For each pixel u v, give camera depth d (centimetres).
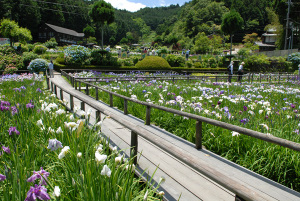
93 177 188
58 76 1825
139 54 4056
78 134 272
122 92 828
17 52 2567
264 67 3028
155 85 1020
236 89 971
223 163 329
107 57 2395
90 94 1010
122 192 173
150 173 293
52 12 7325
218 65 3053
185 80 1466
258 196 151
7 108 387
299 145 238
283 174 309
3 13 5878
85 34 7281
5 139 297
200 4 10225
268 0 8850
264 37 6656
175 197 244
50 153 263
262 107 570
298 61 3109
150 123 537
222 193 254
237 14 3131
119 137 420
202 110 501
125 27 11962
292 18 4709
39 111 387
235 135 365
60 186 201
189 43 7631
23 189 170
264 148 330
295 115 472
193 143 413
